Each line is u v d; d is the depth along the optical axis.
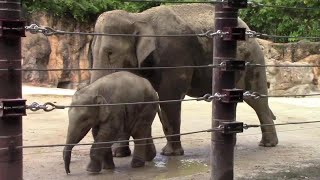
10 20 2.80
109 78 6.26
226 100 3.81
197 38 7.59
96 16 22.84
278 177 5.37
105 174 6.14
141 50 7.08
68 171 5.98
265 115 8.27
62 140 8.42
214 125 3.93
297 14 13.90
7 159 2.94
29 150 7.53
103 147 6.09
